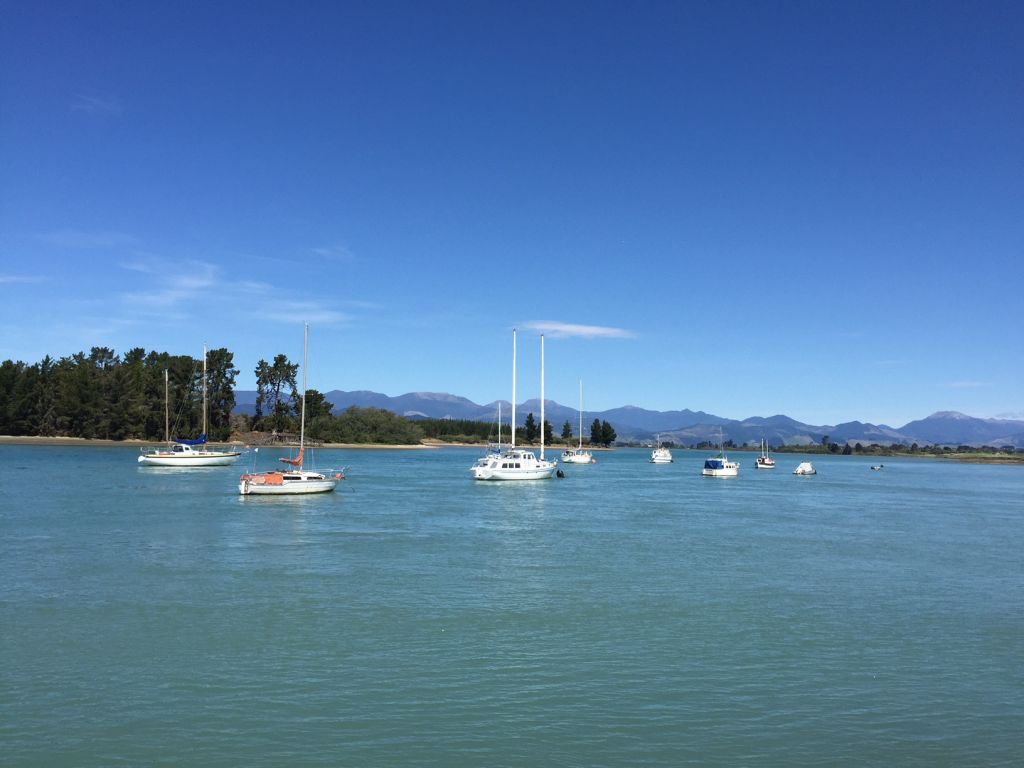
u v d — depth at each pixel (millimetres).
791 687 22500
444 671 23312
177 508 64062
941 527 61844
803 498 91875
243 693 21312
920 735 19438
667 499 85062
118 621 28188
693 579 37344
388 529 53656
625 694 21734
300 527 53875
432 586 34812
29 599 31328
